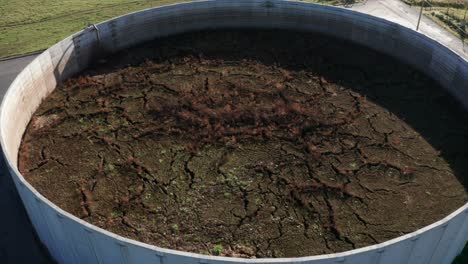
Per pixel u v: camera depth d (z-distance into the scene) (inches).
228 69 467.2
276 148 368.8
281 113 401.7
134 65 476.1
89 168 355.6
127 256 256.7
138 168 352.8
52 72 434.6
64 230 274.7
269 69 466.0
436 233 260.2
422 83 439.2
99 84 448.5
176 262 242.8
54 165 358.9
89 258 283.3
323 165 352.5
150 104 419.8
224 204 322.3
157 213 316.5
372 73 456.1
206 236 299.3
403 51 463.2
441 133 383.6
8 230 346.3
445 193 329.7
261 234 300.4
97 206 322.3
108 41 484.1
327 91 432.8
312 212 314.7
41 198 273.0
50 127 397.1
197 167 353.1
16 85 382.3
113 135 386.9
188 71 465.7
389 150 366.9
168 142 377.1
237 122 394.3
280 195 327.9
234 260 229.8
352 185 335.3
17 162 360.8
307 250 290.0
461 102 412.2
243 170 349.7
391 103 417.1
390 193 329.4
